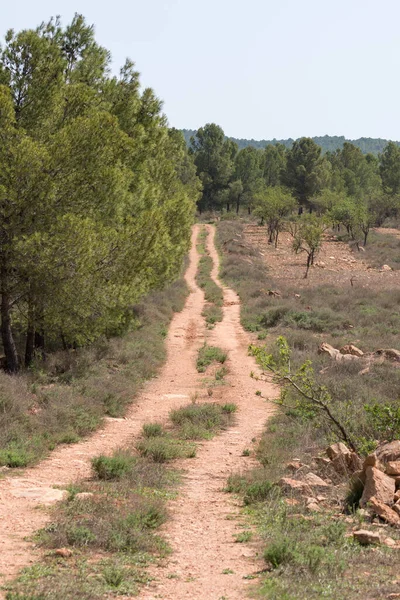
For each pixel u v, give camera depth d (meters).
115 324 26.00
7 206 18.91
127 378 23.70
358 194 133.38
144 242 21.41
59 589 6.35
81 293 19.92
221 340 34.69
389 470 10.86
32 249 18.62
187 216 34.31
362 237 90.25
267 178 154.75
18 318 21.81
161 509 9.48
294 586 6.57
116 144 20.44
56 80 20.95
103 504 9.41
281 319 38.34
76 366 23.20
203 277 62.28
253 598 6.41
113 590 6.54
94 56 24.00
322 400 14.12
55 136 19.70
